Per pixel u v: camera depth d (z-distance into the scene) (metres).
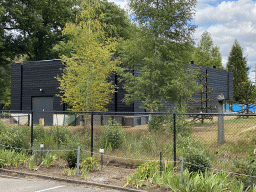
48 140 11.55
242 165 6.60
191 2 16.94
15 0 36.12
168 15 17.22
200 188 5.79
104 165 9.15
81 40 16.89
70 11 41.72
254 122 13.02
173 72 16.59
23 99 28.05
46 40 42.00
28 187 6.88
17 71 28.25
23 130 13.05
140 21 17.88
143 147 10.13
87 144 11.53
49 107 26.91
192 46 18.05
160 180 6.66
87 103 16.83
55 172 8.27
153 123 12.36
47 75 26.95
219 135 10.39
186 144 8.93
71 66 16.95
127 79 18.53
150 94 17.14
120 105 23.05
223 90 36.88
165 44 17.28
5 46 37.81
